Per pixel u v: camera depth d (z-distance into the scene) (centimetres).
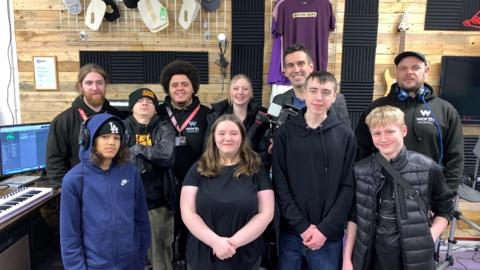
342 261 181
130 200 166
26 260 228
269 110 216
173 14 311
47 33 312
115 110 242
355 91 320
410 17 312
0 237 203
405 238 155
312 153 175
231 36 315
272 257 200
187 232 206
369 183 164
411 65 201
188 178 177
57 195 221
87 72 221
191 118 221
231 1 312
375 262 164
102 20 309
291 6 293
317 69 296
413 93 206
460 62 308
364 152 214
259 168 178
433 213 175
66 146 220
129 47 315
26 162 250
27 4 308
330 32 312
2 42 313
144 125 198
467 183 302
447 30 313
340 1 311
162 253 208
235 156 177
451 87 311
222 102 232
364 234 164
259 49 316
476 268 277
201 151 219
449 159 206
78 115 221
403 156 161
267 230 186
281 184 179
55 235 271
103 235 155
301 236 172
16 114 321
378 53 316
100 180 157
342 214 172
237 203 163
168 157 192
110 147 155
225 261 164
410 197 157
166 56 316
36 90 318
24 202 202
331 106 197
